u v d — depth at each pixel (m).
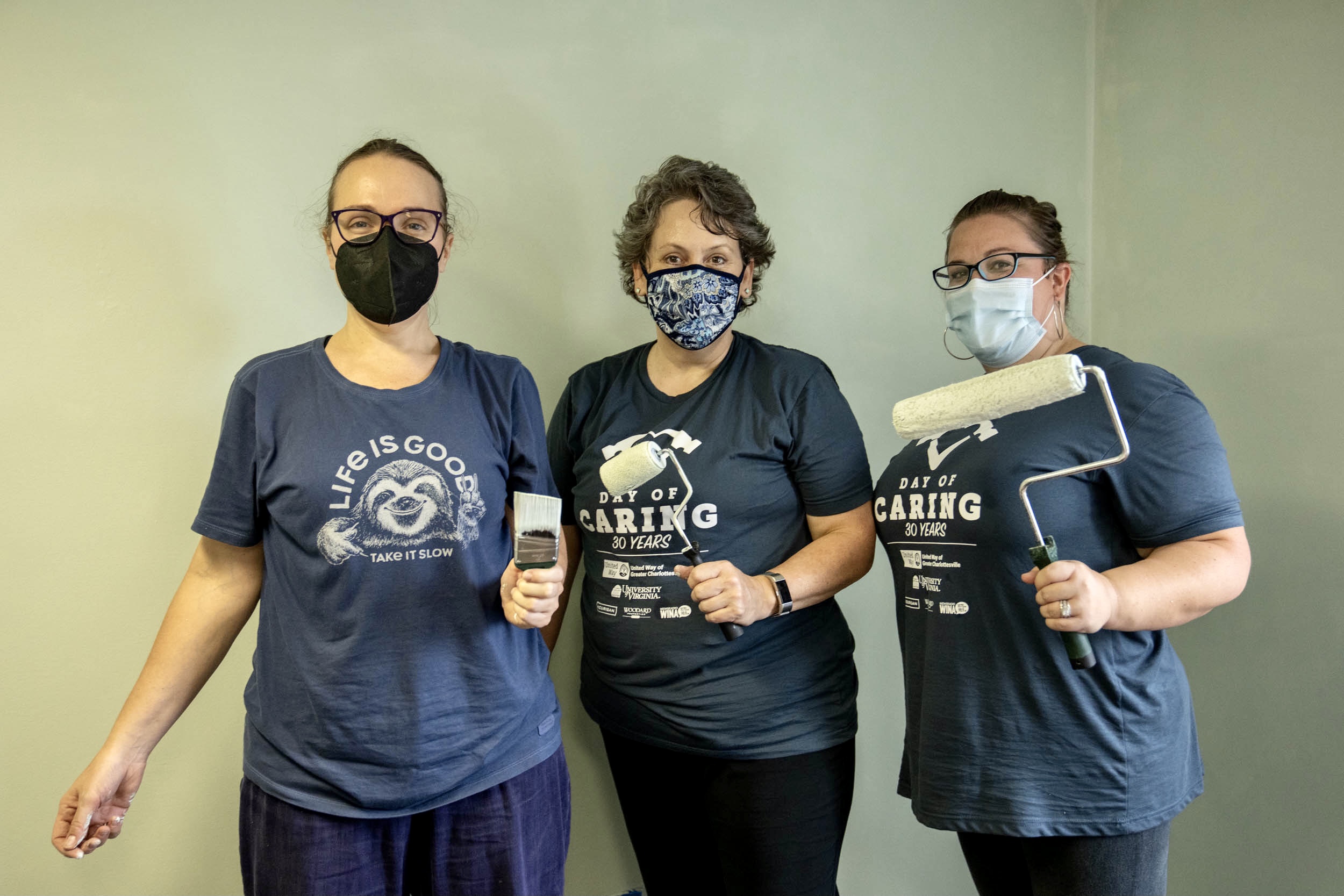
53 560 1.61
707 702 1.51
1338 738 1.55
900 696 2.09
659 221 1.57
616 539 1.57
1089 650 1.13
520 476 1.38
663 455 1.37
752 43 2.04
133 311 1.65
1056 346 1.42
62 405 1.62
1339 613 1.56
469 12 1.86
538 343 1.91
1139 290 2.06
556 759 1.40
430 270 1.31
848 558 1.54
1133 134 2.09
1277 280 1.70
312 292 1.75
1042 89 2.20
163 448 1.67
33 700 1.60
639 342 1.99
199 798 1.67
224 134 1.70
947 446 1.38
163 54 1.67
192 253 1.68
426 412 1.29
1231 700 1.78
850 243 2.09
